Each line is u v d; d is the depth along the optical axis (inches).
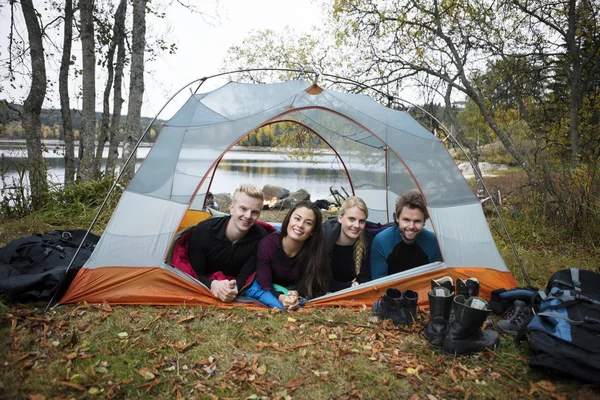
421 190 128.9
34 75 255.8
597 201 211.6
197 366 84.5
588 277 103.5
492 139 845.2
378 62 301.3
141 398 73.8
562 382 82.1
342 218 120.6
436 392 79.0
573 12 263.1
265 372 82.7
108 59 392.8
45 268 119.2
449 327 95.0
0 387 72.6
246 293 118.2
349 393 77.3
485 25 279.0
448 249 122.7
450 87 301.7
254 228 124.0
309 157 378.6
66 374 78.4
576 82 263.9
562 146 291.3
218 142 124.0
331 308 115.0
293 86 139.9
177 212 118.3
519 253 186.2
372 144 195.6
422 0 281.9
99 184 252.7
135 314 104.4
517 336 96.6
